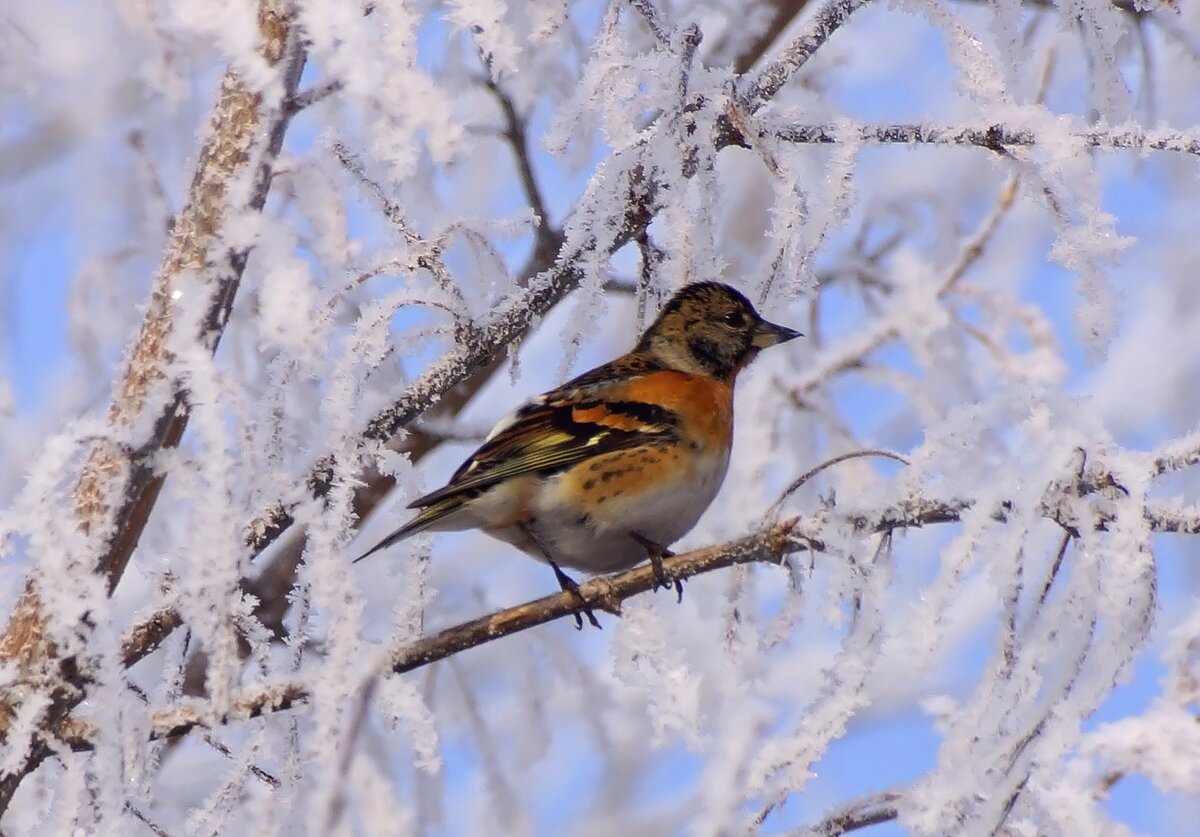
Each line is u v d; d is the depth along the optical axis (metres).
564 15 10.06
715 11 15.74
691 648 13.36
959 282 14.49
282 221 8.75
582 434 11.04
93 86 12.55
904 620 7.93
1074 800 8.09
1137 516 7.54
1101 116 10.42
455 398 14.31
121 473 7.82
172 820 12.85
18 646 8.02
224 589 7.57
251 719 7.95
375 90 8.03
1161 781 8.48
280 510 8.59
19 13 12.44
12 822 10.21
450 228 9.23
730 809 8.23
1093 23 10.38
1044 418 7.99
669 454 11.18
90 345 12.53
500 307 9.54
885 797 7.87
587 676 13.98
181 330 7.75
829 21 10.65
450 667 13.62
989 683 7.39
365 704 7.45
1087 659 7.52
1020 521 7.62
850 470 14.03
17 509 7.56
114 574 8.42
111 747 7.40
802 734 7.95
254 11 8.54
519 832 12.66
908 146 10.04
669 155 9.41
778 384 14.20
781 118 10.17
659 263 10.06
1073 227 9.64
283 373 8.58
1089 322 9.60
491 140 14.28
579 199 9.93
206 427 7.58
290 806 7.75
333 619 7.86
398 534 9.45
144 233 12.62
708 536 13.15
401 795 10.55
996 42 10.34
